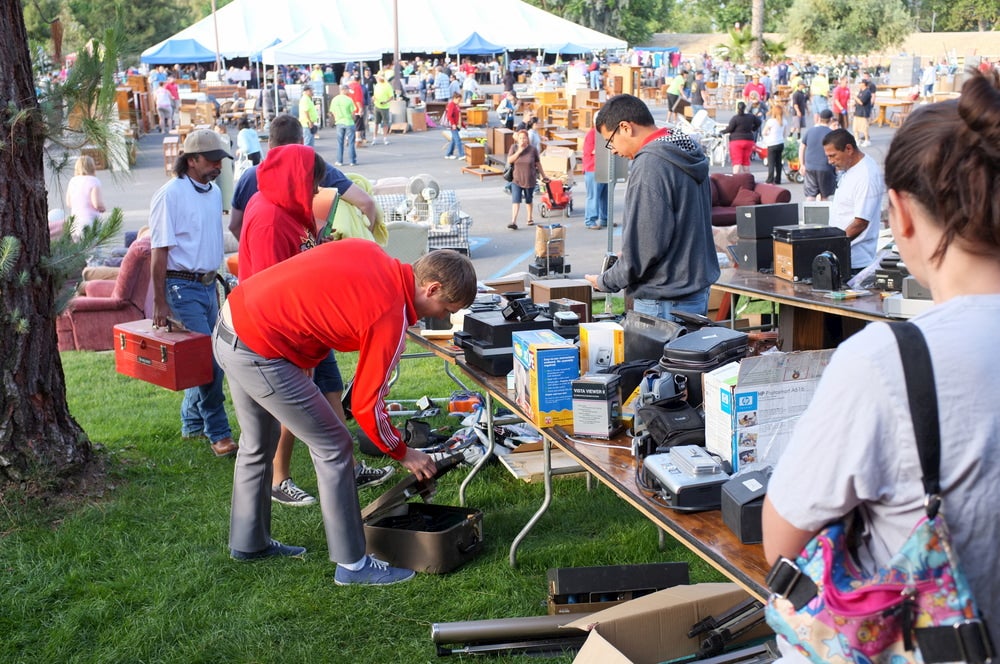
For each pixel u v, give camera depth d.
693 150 4.09
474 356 4.15
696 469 2.61
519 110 28.19
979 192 1.12
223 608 3.64
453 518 4.14
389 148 23.94
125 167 4.68
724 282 5.91
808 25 51.59
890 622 1.19
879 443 1.17
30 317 4.47
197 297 5.11
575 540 4.17
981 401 1.13
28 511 4.37
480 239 12.95
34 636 3.45
